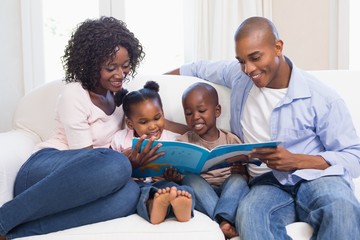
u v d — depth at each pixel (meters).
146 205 1.10
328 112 1.24
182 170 1.31
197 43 2.21
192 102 1.43
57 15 2.28
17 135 1.54
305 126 1.26
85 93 1.40
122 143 1.43
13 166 1.28
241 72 1.45
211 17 2.22
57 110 1.42
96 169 1.06
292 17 2.27
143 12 2.33
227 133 1.46
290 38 2.29
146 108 1.41
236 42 1.23
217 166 1.31
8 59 2.22
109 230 1.02
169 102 1.60
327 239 0.98
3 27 2.20
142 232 1.01
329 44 2.27
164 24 2.34
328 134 1.24
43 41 2.24
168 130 1.53
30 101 1.67
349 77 1.63
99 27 1.39
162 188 1.13
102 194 1.07
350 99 1.60
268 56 1.20
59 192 1.03
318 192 1.11
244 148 1.14
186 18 2.30
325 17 2.26
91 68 1.39
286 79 1.29
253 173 1.37
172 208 1.07
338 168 1.17
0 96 2.22
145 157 1.21
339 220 0.99
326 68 2.29
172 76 1.65
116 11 2.27
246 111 1.37
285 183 1.22
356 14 2.30
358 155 1.21
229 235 1.11
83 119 1.36
